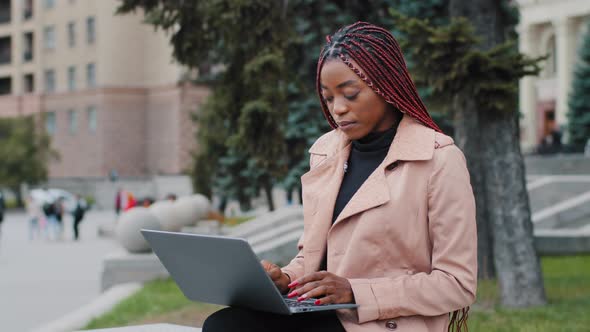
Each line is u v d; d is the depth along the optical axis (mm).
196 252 2672
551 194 18297
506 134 8258
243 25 10203
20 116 55312
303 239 3105
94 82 59281
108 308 10594
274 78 10703
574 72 41000
